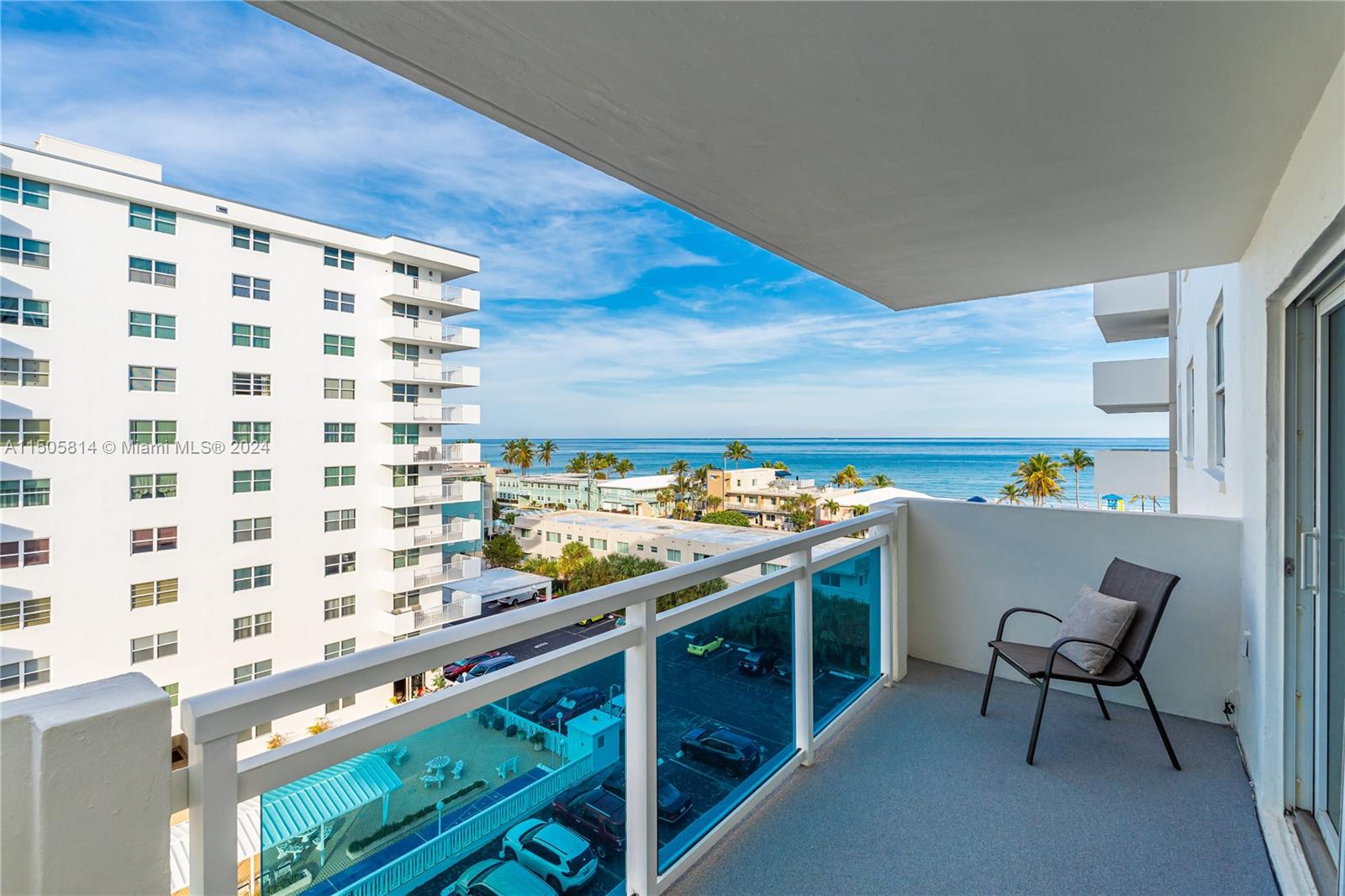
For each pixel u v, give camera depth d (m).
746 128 1.69
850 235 2.59
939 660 3.92
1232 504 3.22
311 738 1.08
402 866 1.22
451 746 1.32
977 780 2.54
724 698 2.24
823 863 2.04
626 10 1.18
